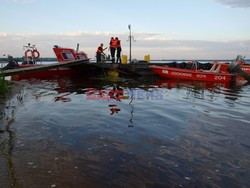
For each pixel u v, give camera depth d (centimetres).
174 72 1820
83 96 933
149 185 301
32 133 471
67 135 466
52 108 696
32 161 352
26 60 1952
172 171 336
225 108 757
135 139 455
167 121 586
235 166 356
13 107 678
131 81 1612
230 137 477
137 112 674
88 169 335
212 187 302
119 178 315
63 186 291
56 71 1800
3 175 309
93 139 449
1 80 837
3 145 407
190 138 466
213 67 1834
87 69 1938
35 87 1157
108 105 765
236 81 1802
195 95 1040
